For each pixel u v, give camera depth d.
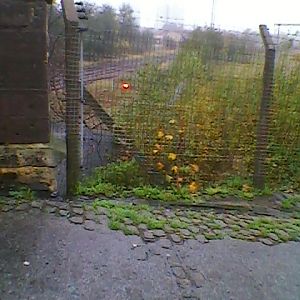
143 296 2.68
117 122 4.90
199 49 5.02
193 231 3.69
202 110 5.04
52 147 4.24
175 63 4.93
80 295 2.64
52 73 4.89
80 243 3.27
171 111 4.96
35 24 3.80
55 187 4.21
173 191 4.75
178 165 5.00
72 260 3.02
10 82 3.86
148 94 4.89
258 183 5.02
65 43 4.07
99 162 4.91
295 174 5.36
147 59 4.84
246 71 5.12
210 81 5.07
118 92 4.84
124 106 4.88
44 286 2.70
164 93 4.93
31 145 4.03
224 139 5.11
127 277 2.87
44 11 3.80
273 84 5.01
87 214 3.79
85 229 3.50
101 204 4.06
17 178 4.05
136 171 4.84
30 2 3.75
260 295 2.79
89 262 3.01
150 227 3.67
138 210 4.10
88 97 4.79
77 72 4.14
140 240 3.41
